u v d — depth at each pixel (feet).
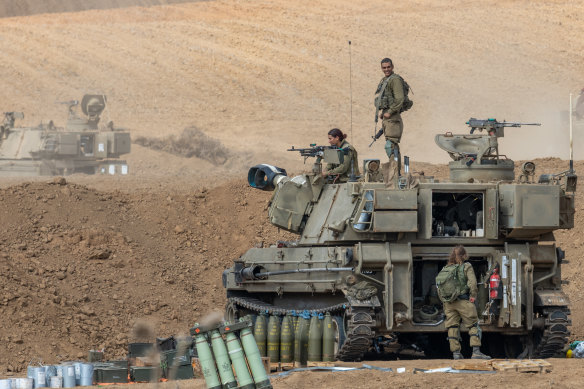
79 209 309.22
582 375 173.88
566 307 208.03
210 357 152.87
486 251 208.33
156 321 258.98
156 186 361.92
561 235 315.37
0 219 292.20
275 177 234.38
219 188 340.59
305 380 174.70
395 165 220.43
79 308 250.78
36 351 217.15
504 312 203.51
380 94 222.48
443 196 214.69
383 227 198.59
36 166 515.50
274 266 223.71
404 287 201.05
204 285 291.58
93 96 552.00
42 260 275.59
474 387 165.58
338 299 208.74
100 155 522.88
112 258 287.07
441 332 217.97
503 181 209.46
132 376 188.65
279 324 216.33
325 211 217.56
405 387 166.09
